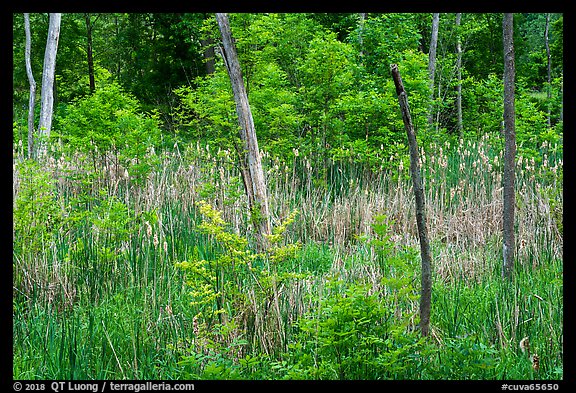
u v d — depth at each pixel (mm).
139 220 8281
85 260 7145
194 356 4656
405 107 4758
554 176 9875
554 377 5086
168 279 6742
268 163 11758
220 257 6008
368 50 14750
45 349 5555
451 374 4656
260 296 5785
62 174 10500
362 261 6750
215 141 10055
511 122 7094
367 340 4531
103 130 11898
